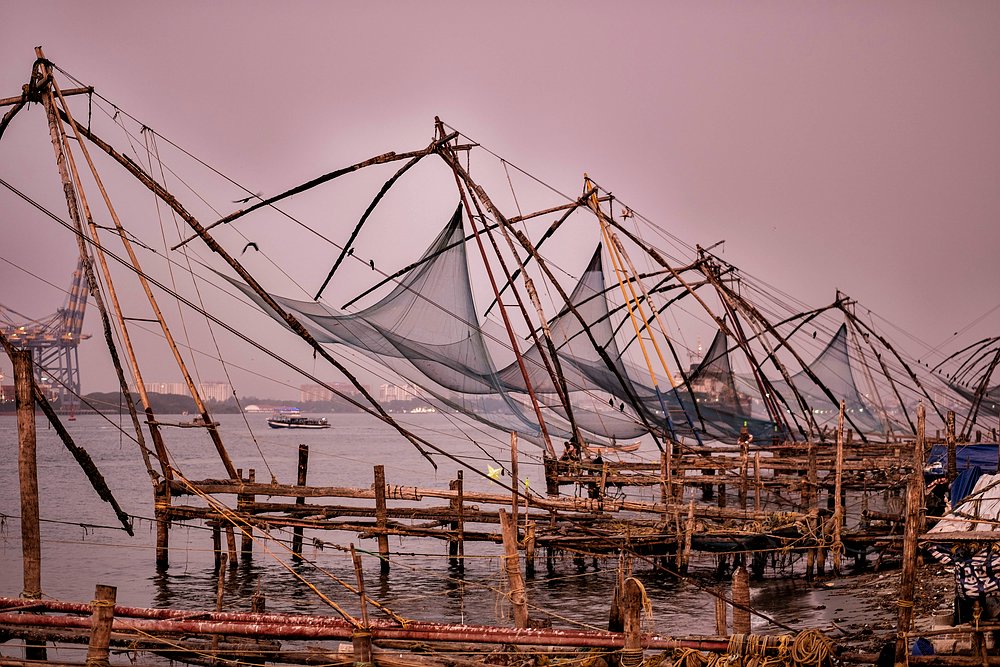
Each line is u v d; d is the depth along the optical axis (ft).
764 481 84.94
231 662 36.19
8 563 76.48
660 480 83.05
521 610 40.01
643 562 74.38
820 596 61.21
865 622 50.67
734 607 38.81
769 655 35.04
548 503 68.08
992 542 36.11
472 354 77.46
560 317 98.12
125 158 61.62
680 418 105.19
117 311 63.05
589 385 100.68
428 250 75.77
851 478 97.96
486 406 81.71
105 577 71.26
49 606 40.01
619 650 35.45
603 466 81.82
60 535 93.66
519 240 80.64
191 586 68.08
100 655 33.99
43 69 60.34
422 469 199.72
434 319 76.33
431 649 36.88
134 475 174.29
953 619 40.91
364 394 53.47
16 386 42.57
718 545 66.59
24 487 42.22
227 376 65.82
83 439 331.77
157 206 62.23
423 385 76.43
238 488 68.69
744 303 106.93
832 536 65.51
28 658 38.93
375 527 68.90
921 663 34.63
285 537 90.17
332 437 381.40
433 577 71.61
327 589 67.41
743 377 134.72
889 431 125.08
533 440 93.66
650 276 105.29
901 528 69.36
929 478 75.72
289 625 36.86
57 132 60.39
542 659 35.86
